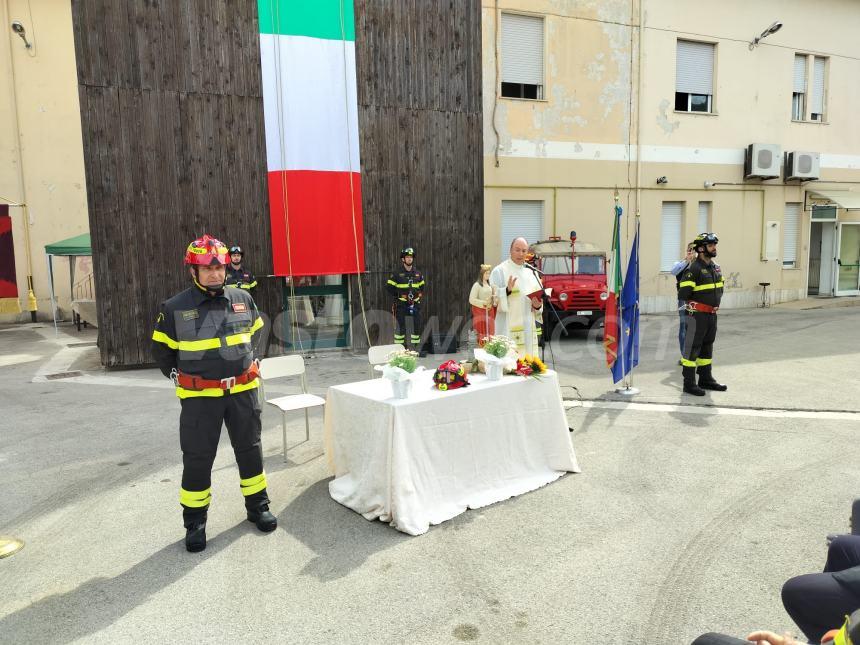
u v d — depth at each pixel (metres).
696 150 15.66
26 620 3.00
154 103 9.07
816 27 16.72
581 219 14.69
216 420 3.74
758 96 16.25
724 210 16.19
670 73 15.19
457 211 11.09
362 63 10.21
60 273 16.42
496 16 13.44
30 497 4.54
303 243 10.00
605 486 4.62
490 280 6.01
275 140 9.75
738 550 3.60
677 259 15.94
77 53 8.60
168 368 3.74
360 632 2.86
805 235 17.41
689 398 7.19
